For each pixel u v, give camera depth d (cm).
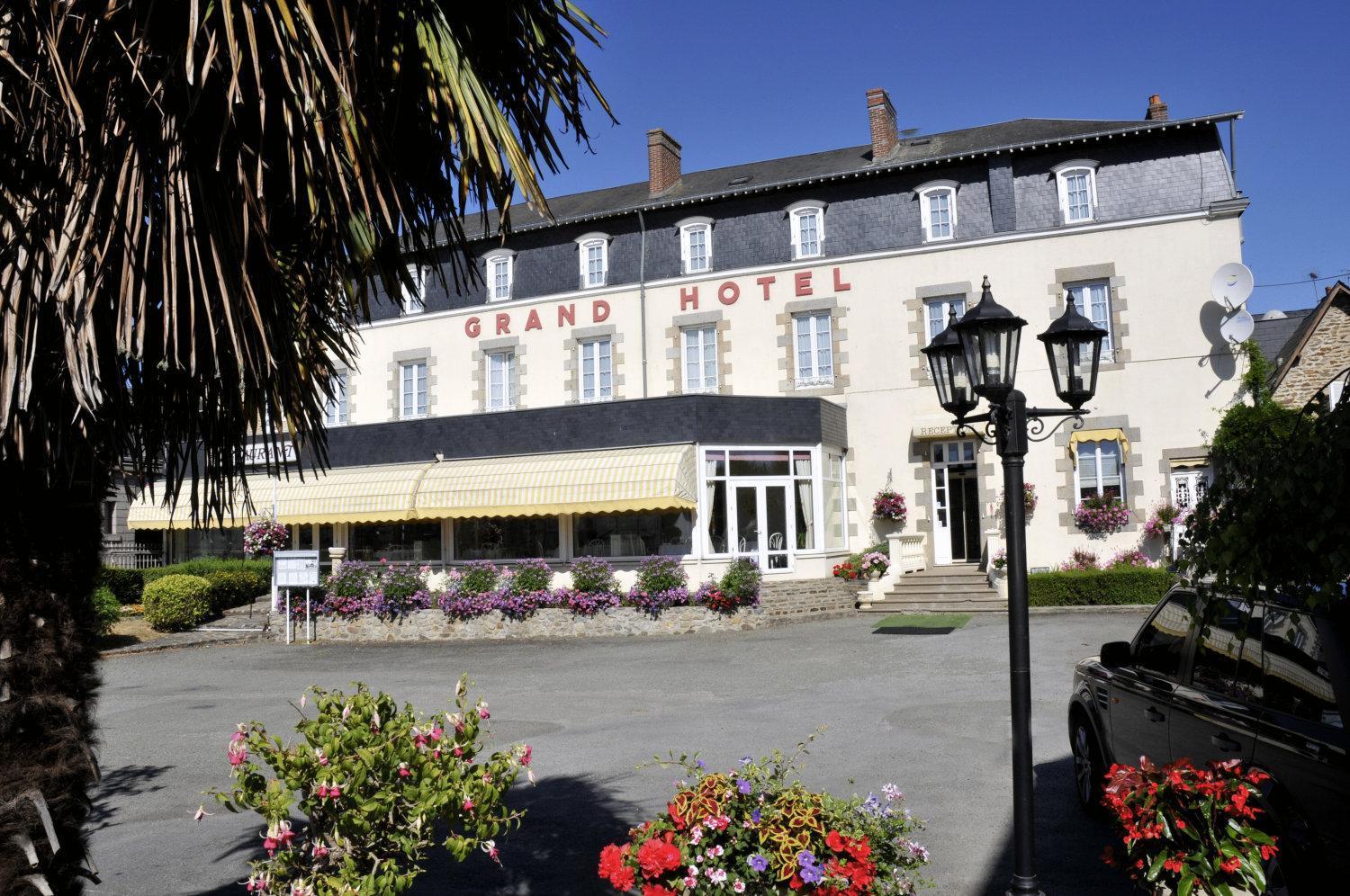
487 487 2334
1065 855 670
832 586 2300
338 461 2655
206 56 317
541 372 2802
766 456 2331
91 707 405
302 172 391
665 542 2262
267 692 1555
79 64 321
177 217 333
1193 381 2270
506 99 448
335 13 344
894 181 2559
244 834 795
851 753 973
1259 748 505
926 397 2481
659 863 421
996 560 2234
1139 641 718
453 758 484
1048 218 2422
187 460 425
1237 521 450
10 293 321
